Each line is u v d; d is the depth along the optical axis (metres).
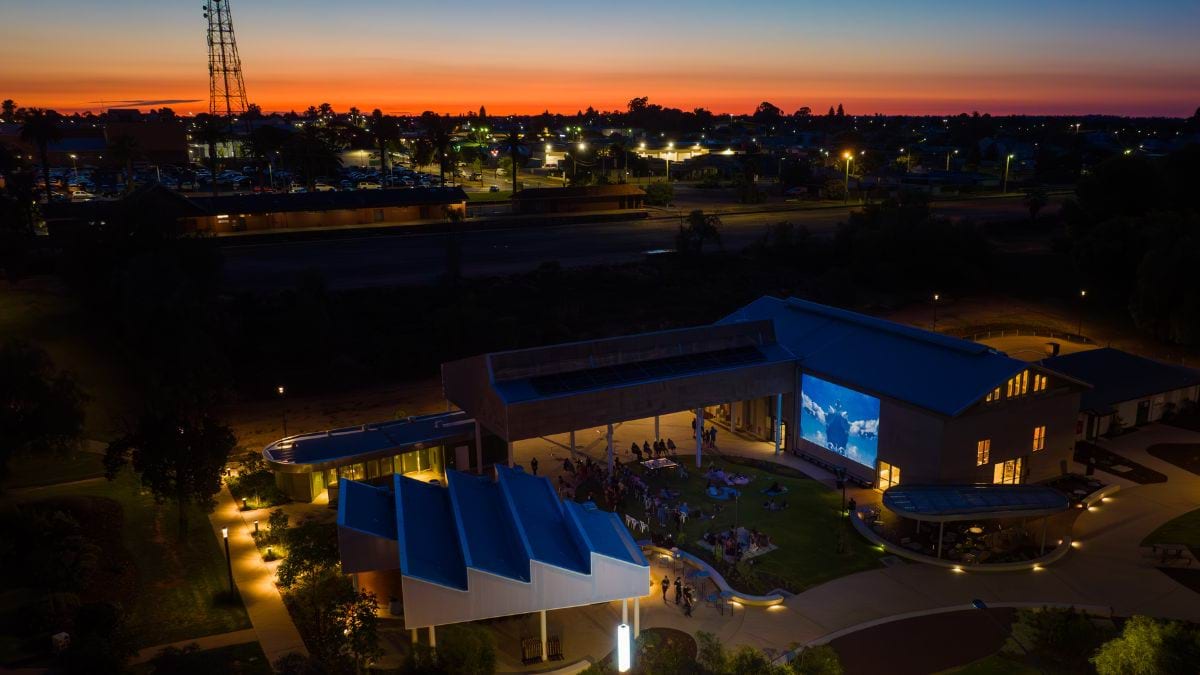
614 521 41.41
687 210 168.25
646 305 102.81
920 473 50.47
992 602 39.75
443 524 40.06
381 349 82.69
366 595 35.53
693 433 65.19
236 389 75.19
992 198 188.25
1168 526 47.38
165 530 47.31
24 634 35.28
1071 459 54.78
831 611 39.38
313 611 35.22
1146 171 119.06
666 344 58.53
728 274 114.31
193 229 125.75
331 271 107.94
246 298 88.88
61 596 36.41
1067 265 119.06
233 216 129.75
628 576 36.03
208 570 42.91
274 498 51.78
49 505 46.31
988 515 43.84
